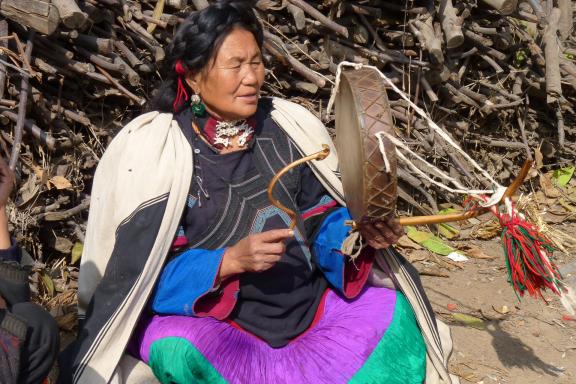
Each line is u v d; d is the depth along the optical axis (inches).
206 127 108.9
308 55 171.3
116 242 104.0
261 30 106.9
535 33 209.2
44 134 138.6
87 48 147.0
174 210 103.5
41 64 140.1
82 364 100.1
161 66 154.9
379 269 114.3
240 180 108.2
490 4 188.1
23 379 90.4
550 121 216.7
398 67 185.6
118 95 151.3
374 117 92.5
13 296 92.1
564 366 135.6
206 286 101.7
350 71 99.6
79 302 110.6
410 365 105.7
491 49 197.5
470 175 187.3
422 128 187.2
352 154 98.0
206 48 103.0
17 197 137.4
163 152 106.0
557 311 153.6
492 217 187.9
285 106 115.1
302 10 170.2
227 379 99.3
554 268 100.6
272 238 98.0
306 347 104.1
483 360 135.8
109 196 106.7
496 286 161.9
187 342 98.8
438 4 185.0
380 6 182.1
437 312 150.9
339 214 109.1
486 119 205.3
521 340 142.6
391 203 95.4
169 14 156.1
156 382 103.3
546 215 198.8
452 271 167.9
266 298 106.3
